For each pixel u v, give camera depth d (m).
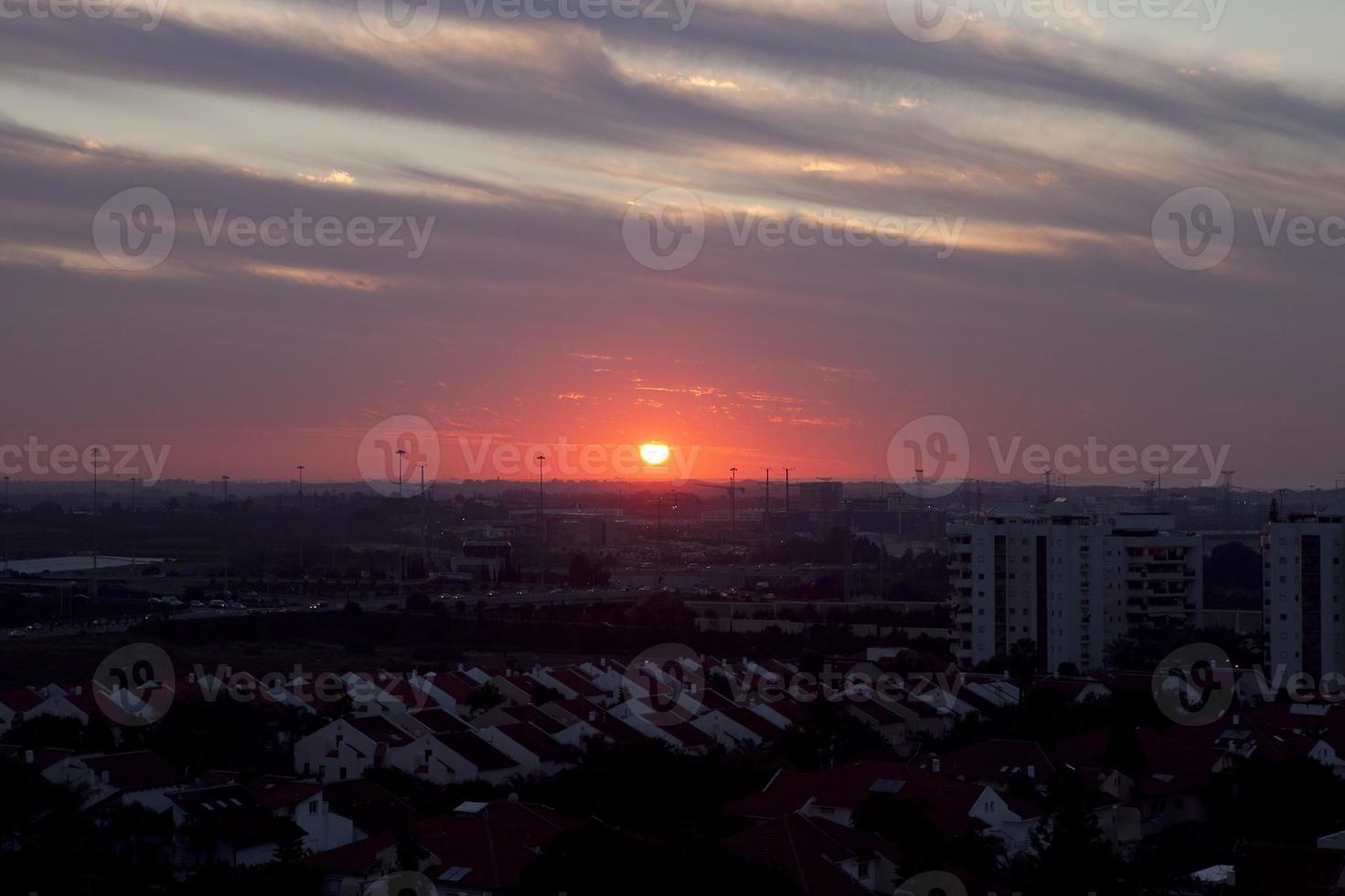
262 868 68.19
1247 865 64.00
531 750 96.56
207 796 75.38
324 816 76.56
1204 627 157.00
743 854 62.75
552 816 69.69
